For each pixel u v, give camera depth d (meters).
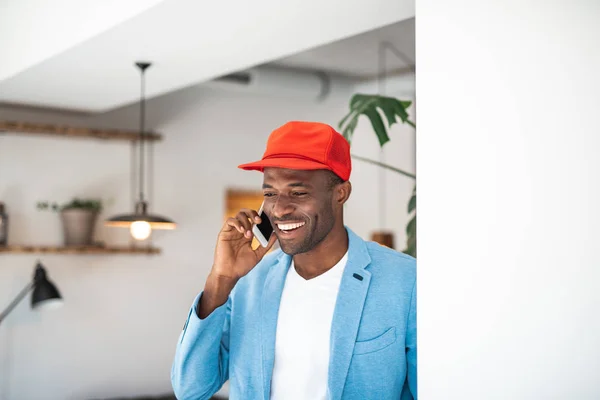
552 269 1.24
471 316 1.35
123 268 5.06
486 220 1.33
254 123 5.57
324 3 2.39
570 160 1.23
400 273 1.70
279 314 1.71
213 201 5.39
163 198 5.20
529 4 1.29
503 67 1.32
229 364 1.80
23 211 4.76
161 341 5.17
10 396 4.70
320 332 1.66
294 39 2.85
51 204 4.84
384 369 1.64
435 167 1.43
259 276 1.81
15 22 3.51
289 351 1.68
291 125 1.66
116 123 5.04
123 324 5.05
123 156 5.08
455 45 1.40
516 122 1.30
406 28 4.32
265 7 2.46
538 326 1.25
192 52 3.05
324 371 1.64
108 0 2.71
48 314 4.82
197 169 5.34
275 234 1.74
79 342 4.91
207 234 5.36
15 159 4.74
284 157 1.62
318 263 1.71
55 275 4.84
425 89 1.46
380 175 5.93
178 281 5.24
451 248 1.39
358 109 2.55
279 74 5.04
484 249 1.33
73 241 4.79
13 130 4.61
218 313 1.70
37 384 4.77
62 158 4.88
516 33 1.30
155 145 5.19
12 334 4.71
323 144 1.62
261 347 1.71
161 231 5.20
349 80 5.43
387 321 1.65
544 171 1.26
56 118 4.83
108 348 5.00
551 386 1.23
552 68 1.25
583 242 1.20
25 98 4.11
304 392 1.65
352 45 4.68
